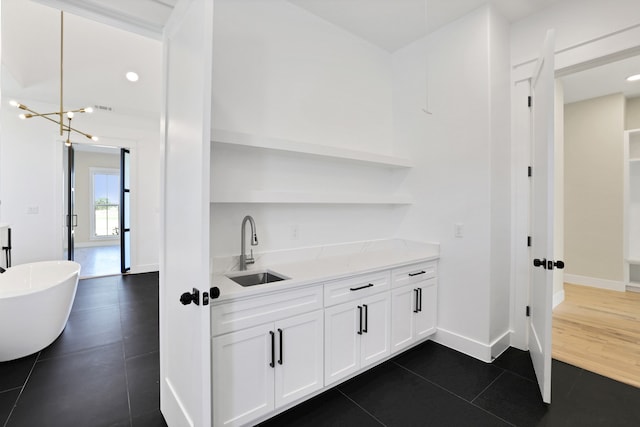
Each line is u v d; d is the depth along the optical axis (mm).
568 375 2184
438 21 2604
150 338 2787
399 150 3051
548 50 1865
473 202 2465
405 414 1784
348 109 2758
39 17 3334
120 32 3660
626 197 3953
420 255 2645
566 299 3758
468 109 2494
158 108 4883
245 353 1562
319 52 2555
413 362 2377
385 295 2244
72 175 4871
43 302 2473
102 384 2076
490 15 2369
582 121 4262
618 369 2250
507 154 2582
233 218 2115
